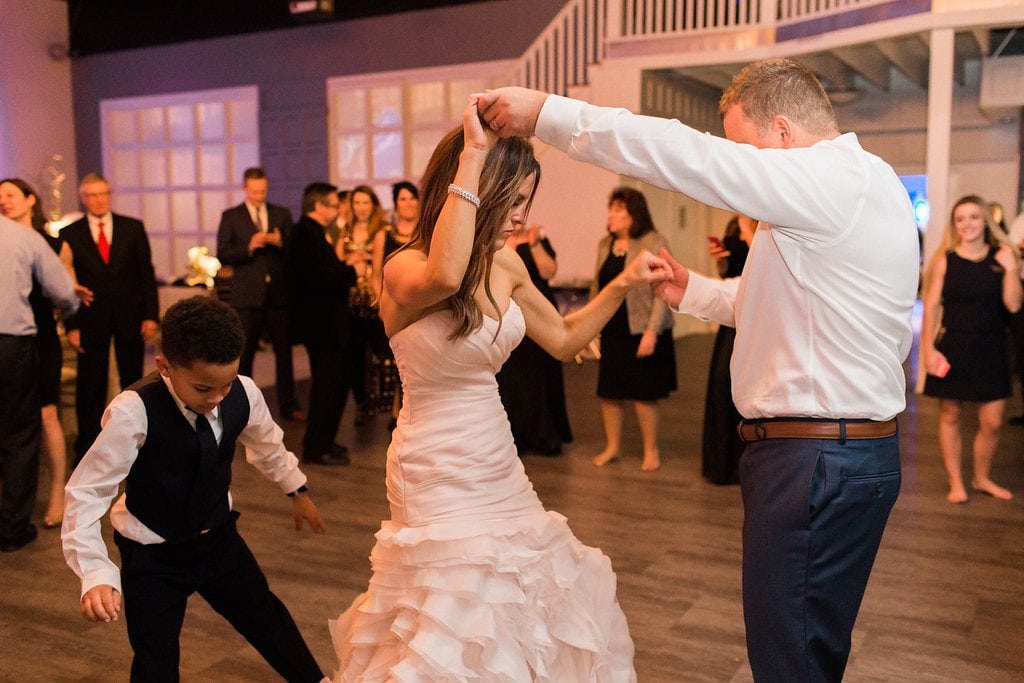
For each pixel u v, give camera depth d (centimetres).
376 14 1125
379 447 575
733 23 892
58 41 1312
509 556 172
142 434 192
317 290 512
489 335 177
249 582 217
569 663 182
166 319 186
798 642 172
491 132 168
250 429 214
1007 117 1145
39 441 395
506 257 195
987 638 301
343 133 1169
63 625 312
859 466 170
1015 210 1161
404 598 173
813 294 168
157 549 202
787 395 171
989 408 454
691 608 326
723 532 412
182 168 1287
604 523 424
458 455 178
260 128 1216
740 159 158
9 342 377
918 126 1177
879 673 277
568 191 994
